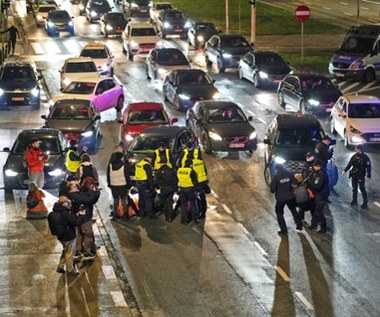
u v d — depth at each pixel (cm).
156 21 11581
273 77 7825
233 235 3866
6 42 10556
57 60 9462
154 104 5778
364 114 5722
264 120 6562
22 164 4572
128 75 8638
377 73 8288
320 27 11319
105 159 5372
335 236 3844
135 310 3008
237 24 11756
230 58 8650
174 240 3800
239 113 5653
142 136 4884
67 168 4512
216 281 3291
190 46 10550
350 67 8225
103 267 3447
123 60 9631
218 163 5272
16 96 7031
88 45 8600
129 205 4134
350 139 5609
